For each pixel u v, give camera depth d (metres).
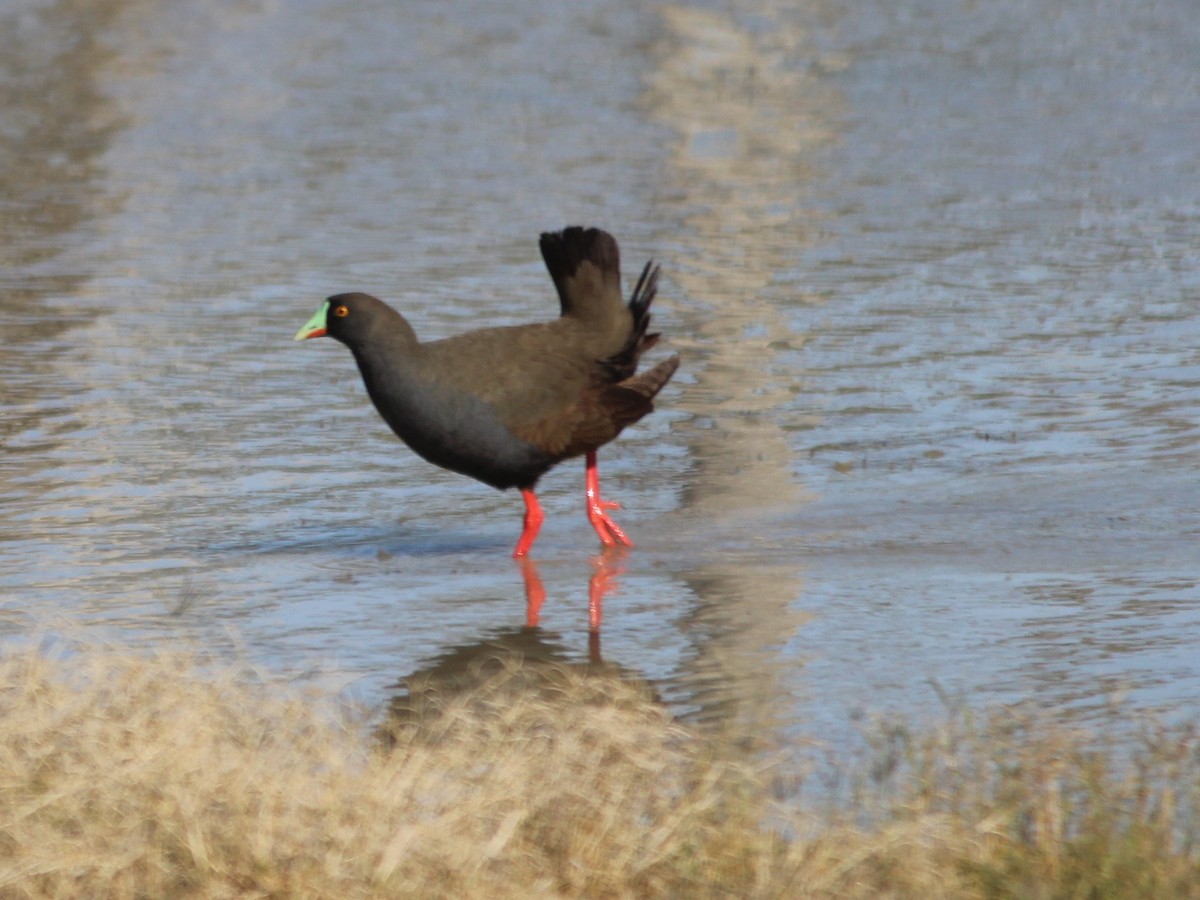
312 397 17.77
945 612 11.49
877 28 49.09
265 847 7.29
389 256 24.23
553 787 7.89
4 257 24.17
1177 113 36.75
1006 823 7.77
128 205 28.02
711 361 19.16
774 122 36.12
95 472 15.12
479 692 10.08
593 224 26.56
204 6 53.50
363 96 39.31
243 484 14.91
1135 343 19.56
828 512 13.97
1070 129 35.12
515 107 37.88
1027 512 13.80
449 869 7.29
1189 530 13.22
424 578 12.54
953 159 32.16
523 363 12.92
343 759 7.97
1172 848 7.69
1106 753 8.94
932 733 9.05
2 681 8.66
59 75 41.84
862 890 7.34
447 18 51.09
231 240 25.39
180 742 7.79
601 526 13.36
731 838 7.63
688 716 9.73
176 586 12.23
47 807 7.53
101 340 19.84
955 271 23.39
